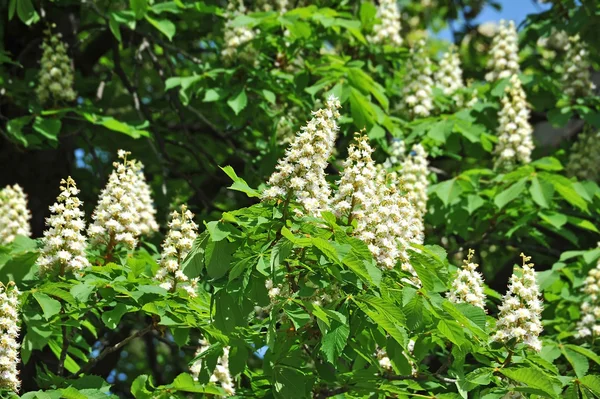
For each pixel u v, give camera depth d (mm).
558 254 4211
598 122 4156
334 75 3875
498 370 2785
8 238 3398
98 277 2939
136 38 4785
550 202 3779
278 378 2758
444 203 3811
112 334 4234
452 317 2703
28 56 4664
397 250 2781
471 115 4199
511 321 2814
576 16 4434
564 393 3025
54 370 4047
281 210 2689
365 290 2727
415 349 2859
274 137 3963
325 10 3969
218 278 2803
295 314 2688
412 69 4223
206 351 2871
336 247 2562
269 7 4160
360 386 2898
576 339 3504
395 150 3941
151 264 3184
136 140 4324
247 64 3977
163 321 2844
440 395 2848
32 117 3826
